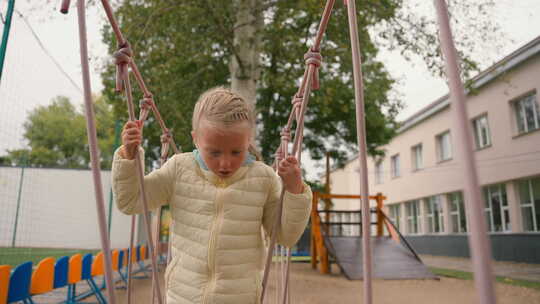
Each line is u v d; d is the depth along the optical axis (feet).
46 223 39.55
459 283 21.62
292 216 4.09
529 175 35.55
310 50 3.69
